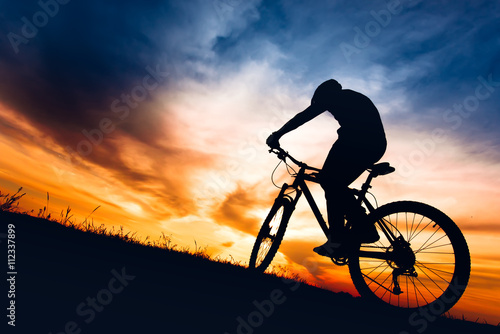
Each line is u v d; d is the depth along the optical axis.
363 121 2.86
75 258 2.28
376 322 2.24
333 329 1.98
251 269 3.33
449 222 2.50
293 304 2.31
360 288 2.64
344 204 2.82
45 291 1.61
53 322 1.36
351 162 2.83
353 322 2.16
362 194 2.82
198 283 2.39
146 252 3.21
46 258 2.10
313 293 2.81
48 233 2.85
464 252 2.41
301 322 1.98
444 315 2.65
